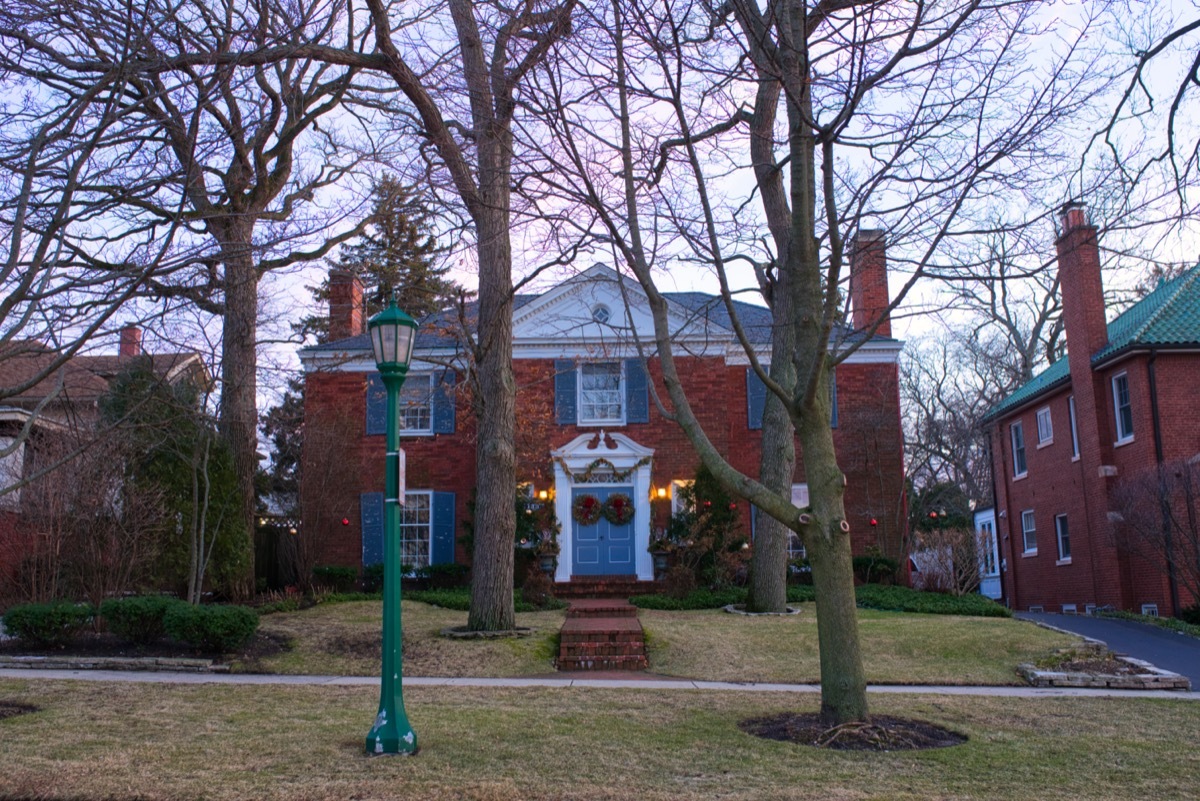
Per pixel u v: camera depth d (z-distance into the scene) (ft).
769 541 61.52
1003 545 96.37
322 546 80.69
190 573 53.36
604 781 22.72
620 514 77.30
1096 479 73.20
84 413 46.50
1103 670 43.73
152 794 21.20
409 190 39.45
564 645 47.39
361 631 50.52
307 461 73.97
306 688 36.78
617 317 79.46
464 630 50.80
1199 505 59.67
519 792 21.59
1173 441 66.64
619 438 78.28
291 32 34.06
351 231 55.21
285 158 54.90
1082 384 75.31
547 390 80.07
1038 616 65.77
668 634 50.85
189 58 31.32
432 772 23.22
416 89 43.78
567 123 32.45
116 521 50.44
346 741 26.66
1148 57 27.76
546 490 78.18
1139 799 21.99
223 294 39.86
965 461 130.21
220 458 59.77
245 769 23.38
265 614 58.70
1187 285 73.41
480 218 48.34
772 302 35.53
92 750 25.14
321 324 83.41
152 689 35.55
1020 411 91.15
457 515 81.15
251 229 38.34
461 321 50.26
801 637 50.78
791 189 30.45
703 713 31.94
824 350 27.48
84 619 46.03
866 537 80.02
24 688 35.14
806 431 29.71
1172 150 28.66
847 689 28.63
